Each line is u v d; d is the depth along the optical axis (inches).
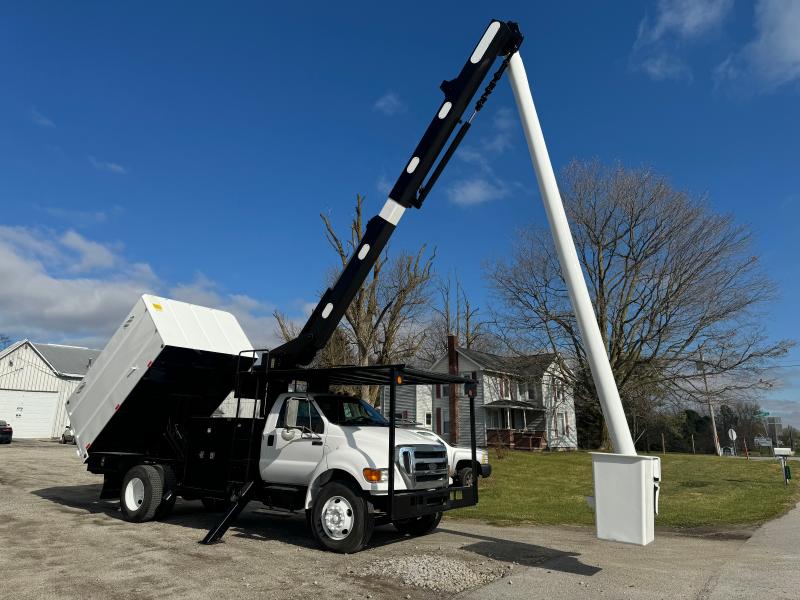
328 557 268.7
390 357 885.2
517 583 223.9
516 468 828.0
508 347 1282.0
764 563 260.1
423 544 307.0
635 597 203.3
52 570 238.1
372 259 327.9
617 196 1163.3
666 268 1121.4
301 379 339.6
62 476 621.3
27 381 1437.0
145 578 227.1
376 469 277.0
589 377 1222.9
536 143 267.6
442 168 319.6
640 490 215.9
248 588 213.9
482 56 295.6
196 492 361.7
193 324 388.8
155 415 400.8
